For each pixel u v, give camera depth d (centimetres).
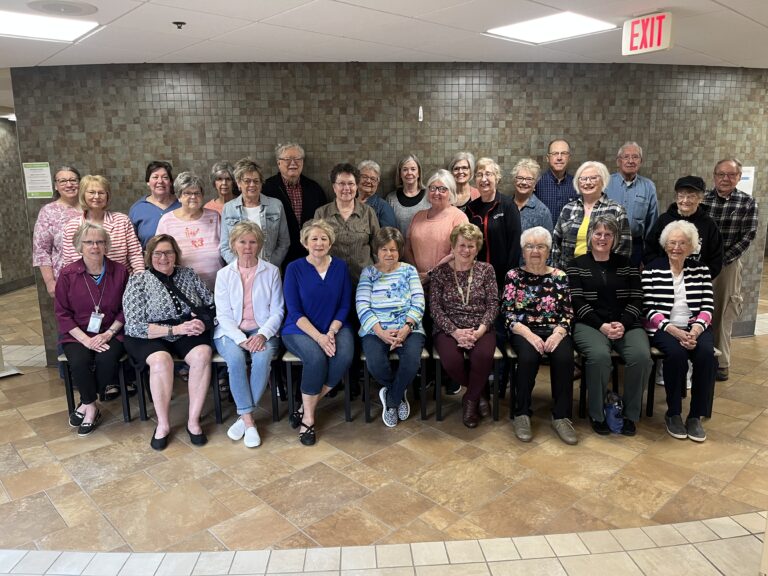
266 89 432
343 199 358
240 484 277
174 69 427
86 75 427
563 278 340
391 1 280
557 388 325
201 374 322
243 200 365
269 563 217
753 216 390
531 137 455
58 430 340
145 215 391
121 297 341
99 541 233
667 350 324
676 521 243
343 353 326
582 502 258
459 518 246
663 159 476
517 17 313
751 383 405
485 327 335
